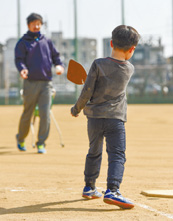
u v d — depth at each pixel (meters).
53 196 7.63
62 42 74.88
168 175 9.71
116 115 6.72
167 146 15.52
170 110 39.16
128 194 7.73
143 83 67.94
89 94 6.74
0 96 67.88
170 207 6.77
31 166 11.12
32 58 13.36
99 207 6.80
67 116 32.47
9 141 17.66
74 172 10.21
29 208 6.79
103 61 6.69
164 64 68.25
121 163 6.57
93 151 7.09
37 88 13.44
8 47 78.81
